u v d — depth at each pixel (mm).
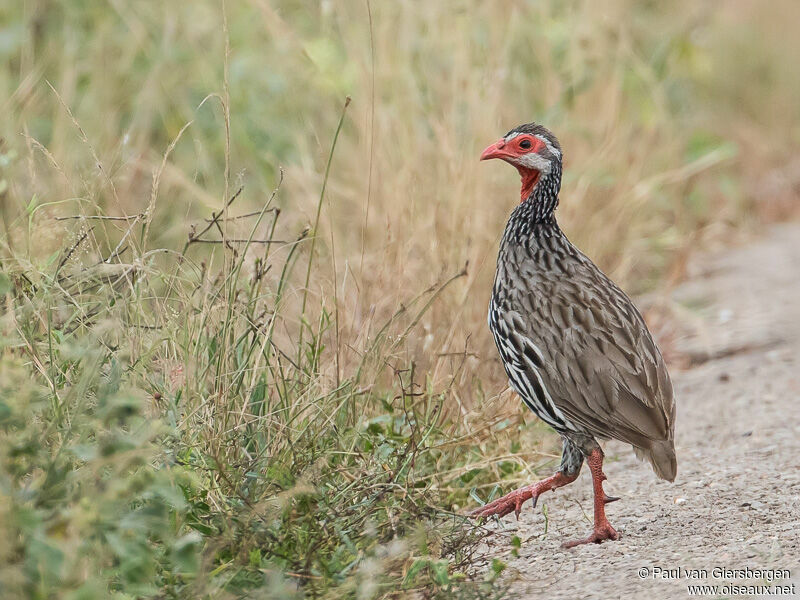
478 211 12500
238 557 7555
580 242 14281
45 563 6367
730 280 16406
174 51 15812
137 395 7828
